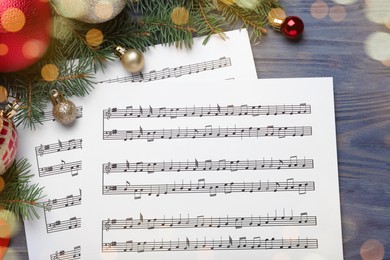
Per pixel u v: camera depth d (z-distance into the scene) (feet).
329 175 1.74
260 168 1.75
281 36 1.77
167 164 1.75
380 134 1.77
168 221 1.75
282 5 1.77
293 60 1.77
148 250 1.74
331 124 1.75
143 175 1.75
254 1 1.67
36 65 1.70
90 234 1.75
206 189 1.75
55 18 1.65
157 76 1.76
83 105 1.76
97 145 1.76
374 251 1.75
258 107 1.75
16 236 1.76
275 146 1.75
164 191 1.75
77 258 1.74
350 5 1.77
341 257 1.73
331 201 1.74
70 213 1.75
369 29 1.78
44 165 1.75
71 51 1.72
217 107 1.76
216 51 1.76
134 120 1.76
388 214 1.76
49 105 1.75
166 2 1.76
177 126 1.76
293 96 1.75
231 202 1.74
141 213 1.75
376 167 1.76
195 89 1.76
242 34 1.76
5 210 1.69
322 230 1.73
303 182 1.74
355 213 1.76
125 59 1.68
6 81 1.71
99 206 1.75
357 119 1.77
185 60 1.76
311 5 1.77
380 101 1.77
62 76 1.70
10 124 1.59
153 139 1.76
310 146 1.75
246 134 1.75
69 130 1.75
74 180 1.75
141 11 1.74
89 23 1.66
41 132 1.75
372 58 1.77
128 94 1.76
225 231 1.74
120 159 1.76
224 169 1.75
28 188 1.73
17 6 1.45
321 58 1.77
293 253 1.73
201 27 1.73
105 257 1.74
